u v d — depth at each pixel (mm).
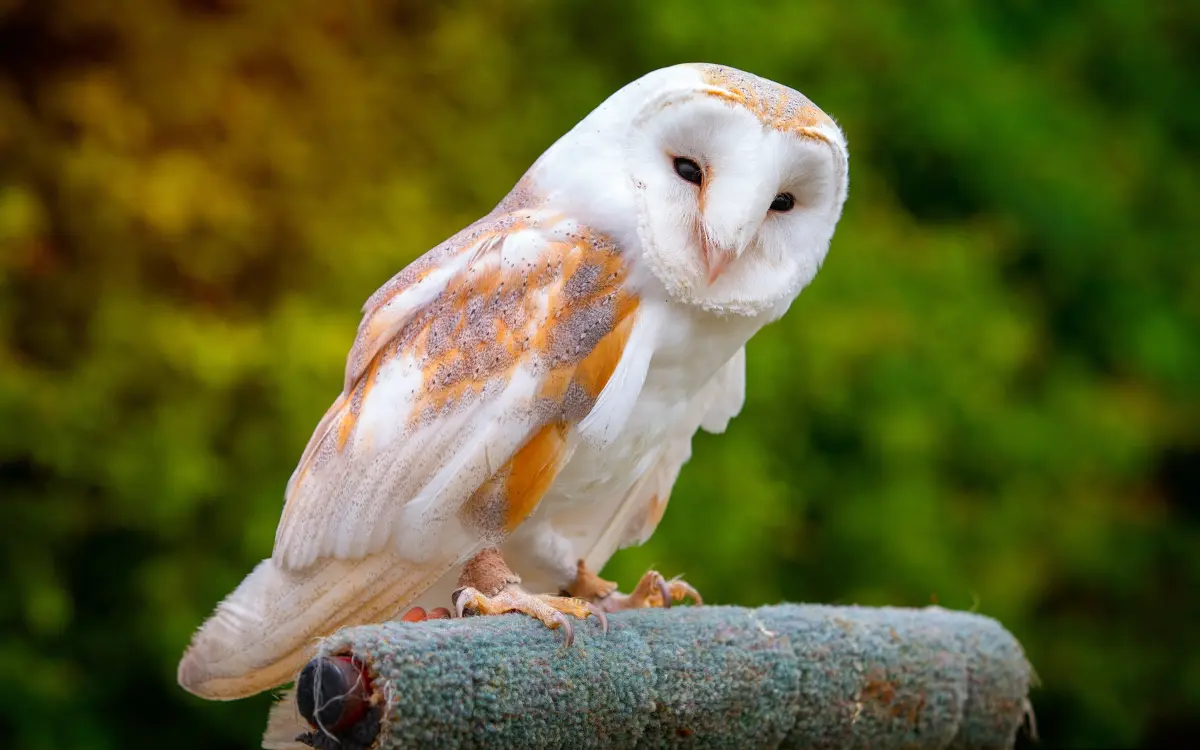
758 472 10477
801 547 11375
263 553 9508
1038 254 13500
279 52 10469
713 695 4820
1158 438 14031
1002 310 11734
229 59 10234
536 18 11336
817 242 5152
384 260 9969
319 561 5062
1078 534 12547
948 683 5777
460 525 4910
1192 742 14938
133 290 9914
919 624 5898
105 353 9562
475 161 10727
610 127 5020
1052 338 13672
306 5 10547
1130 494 14633
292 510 5168
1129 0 14125
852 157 11672
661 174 4910
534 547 5359
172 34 10156
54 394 9516
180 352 9430
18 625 9953
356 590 5020
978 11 13422
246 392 9906
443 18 11047
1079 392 12867
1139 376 13797
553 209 5070
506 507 4914
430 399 4945
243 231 9938
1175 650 14320
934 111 12289
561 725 4379
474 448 4859
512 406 4848
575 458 5055
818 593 11344
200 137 10188
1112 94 14539
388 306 5219
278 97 10453
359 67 10758
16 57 10242
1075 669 13500
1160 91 14625
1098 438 12484
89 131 9867
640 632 4816
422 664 4016
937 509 11344
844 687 5336
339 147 10484
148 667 10281
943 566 11156
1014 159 12656
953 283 11477
